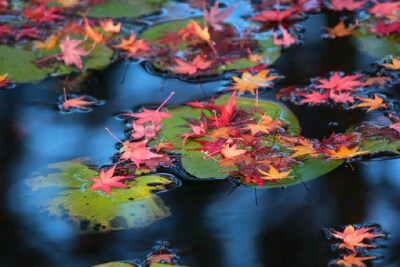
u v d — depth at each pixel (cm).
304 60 256
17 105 230
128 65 258
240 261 156
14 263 156
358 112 215
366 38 272
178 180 183
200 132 197
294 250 158
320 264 153
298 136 199
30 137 209
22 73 251
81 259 157
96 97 234
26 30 287
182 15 303
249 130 203
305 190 178
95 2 320
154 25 289
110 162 194
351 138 198
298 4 310
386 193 176
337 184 180
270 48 267
